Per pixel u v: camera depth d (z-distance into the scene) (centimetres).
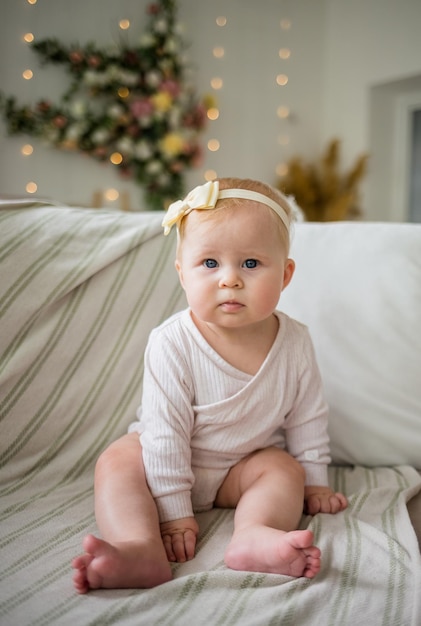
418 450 100
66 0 276
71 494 91
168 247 116
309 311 108
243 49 344
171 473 79
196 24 323
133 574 64
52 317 101
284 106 366
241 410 85
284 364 88
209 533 80
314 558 66
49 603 62
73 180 285
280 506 76
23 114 264
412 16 321
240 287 78
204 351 85
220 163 342
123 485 76
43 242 105
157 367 85
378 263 110
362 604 62
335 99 376
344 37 366
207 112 315
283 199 87
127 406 104
